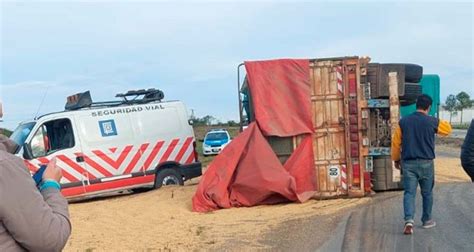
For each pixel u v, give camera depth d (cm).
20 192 227
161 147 1392
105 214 1068
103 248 771
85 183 1300
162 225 931
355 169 1118
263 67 1132
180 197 1204
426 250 660
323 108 1127
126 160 1349
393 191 1138
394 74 1114
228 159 1096
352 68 1122
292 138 1120
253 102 1120
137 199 1230
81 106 1355
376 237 742
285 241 757
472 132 483
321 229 818
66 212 256
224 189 1075
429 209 775
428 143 748
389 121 1140
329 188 1119
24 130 1312
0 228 228
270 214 979
